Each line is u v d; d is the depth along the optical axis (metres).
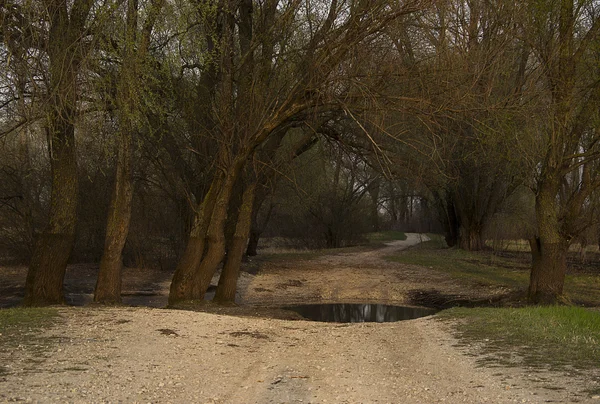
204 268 18.25
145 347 9.55
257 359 9.30
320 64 15.97
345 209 52.69
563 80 16.97
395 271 32.66
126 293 24.48
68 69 11.27
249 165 19.41
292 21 16.77
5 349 8.77
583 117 17.44
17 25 11.29
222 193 17.89
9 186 28.08
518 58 18.67
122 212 16.78
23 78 11.20
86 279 27.28
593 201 21.31
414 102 15.34
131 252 30.97
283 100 17.33
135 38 13.47
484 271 31.39
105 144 13.72
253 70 17.34
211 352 9.65
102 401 6.27
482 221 42.28
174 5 14.29
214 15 15.46
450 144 19.06
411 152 18.64
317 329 12.96
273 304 23.69
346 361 9.18
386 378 7.86
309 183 36.44
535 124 16.70
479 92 15.66
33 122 11.92
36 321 11.27
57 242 16.42
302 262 36.69
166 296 24.08
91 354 8.71
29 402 6.00
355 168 21.91
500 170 24.95
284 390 7.16
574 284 24.73
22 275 27.08
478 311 14.19
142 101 13.98
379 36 15.77
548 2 16.34
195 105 17.62
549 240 18.31
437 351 9.73
